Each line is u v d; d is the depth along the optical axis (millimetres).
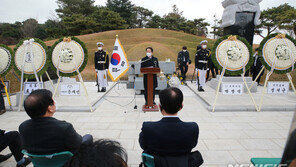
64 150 1641
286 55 4848
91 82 10234
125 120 4578
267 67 5094
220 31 34312
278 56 4922
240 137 3656
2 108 5102
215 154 3055
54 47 5062
